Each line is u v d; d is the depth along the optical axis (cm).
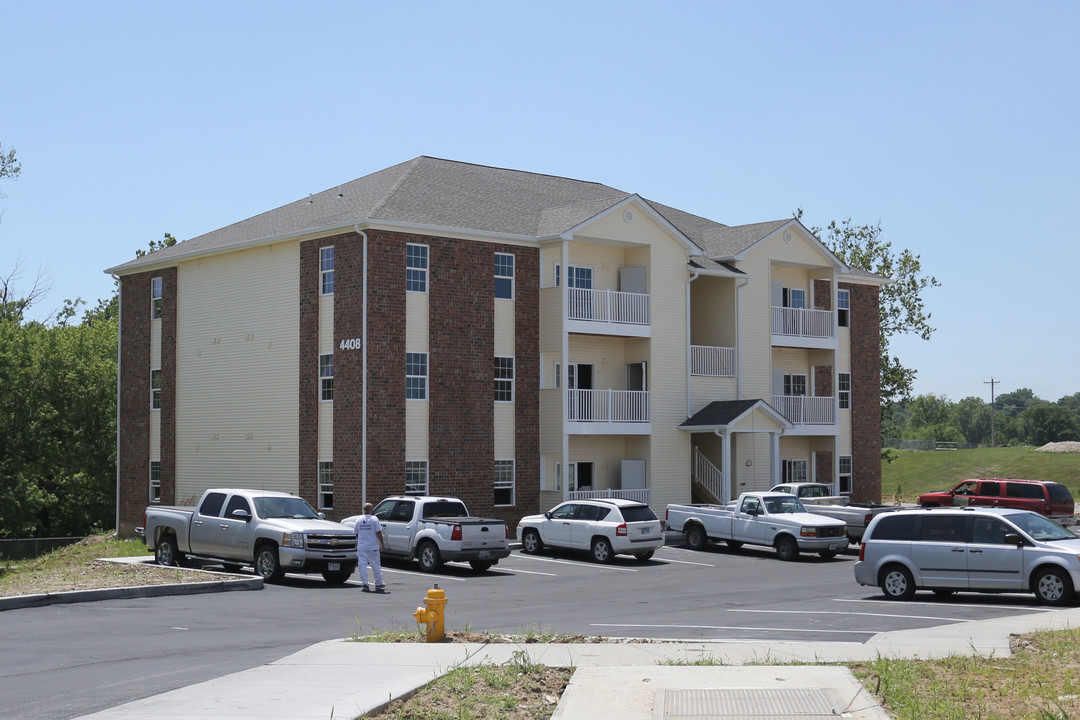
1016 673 1167
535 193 4162
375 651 1339
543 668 1219
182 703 1030
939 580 2033
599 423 3706
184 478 3991
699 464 4109
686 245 4006
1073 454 9125
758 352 4222
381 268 3338
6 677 1220
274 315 3656
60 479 5475
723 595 2173
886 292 6162
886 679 1116
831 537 2989
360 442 3291
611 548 2875
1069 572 1911
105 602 1994
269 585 2344
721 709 1009
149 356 4212
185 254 3984
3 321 5538
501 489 3588
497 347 3594
